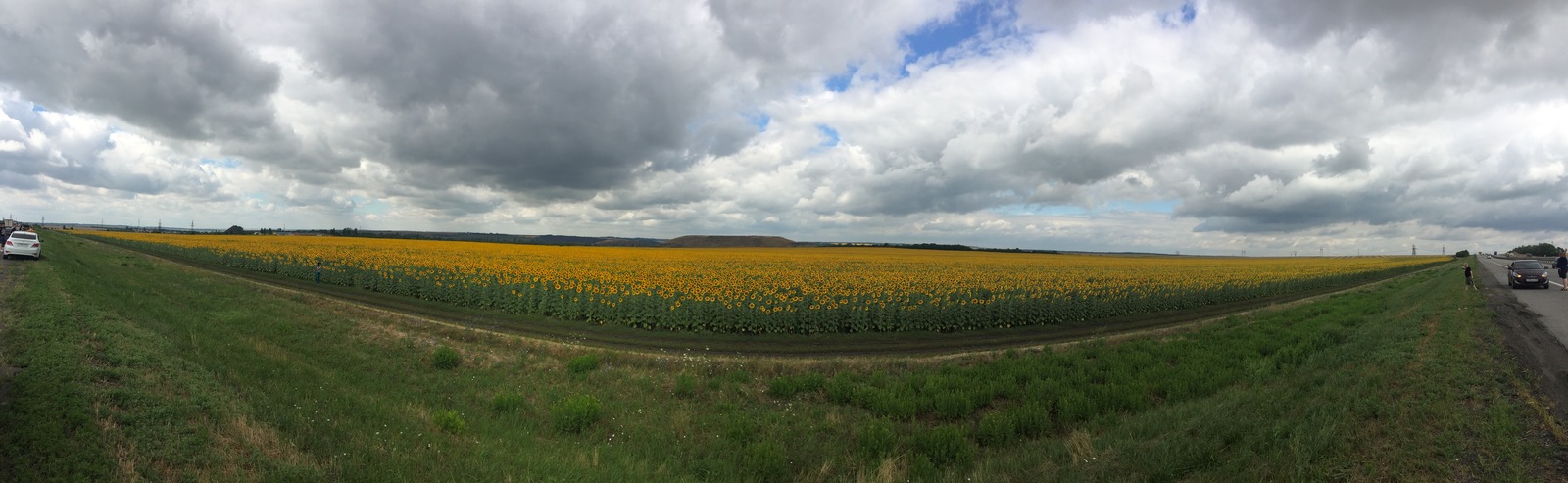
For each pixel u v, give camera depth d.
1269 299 34.91
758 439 9.69
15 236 26.33
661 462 8.48
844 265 46.66
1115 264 59.12
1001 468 8.38
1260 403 8.79
